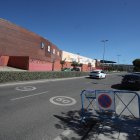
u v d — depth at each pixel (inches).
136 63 3282.5
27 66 1341.0
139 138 226.4
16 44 1473.9
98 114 305.7
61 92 568.4
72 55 2736.2
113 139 221.5
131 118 309.3
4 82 706.8
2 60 1331.2
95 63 3607.3
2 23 1316.4
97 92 290.7
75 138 225.8
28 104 380.2
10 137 219.3
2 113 307.3
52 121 283.9
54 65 1780.3
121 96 538.6
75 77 1357.0
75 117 309.0
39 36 1819.6
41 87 656.4
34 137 223.1
